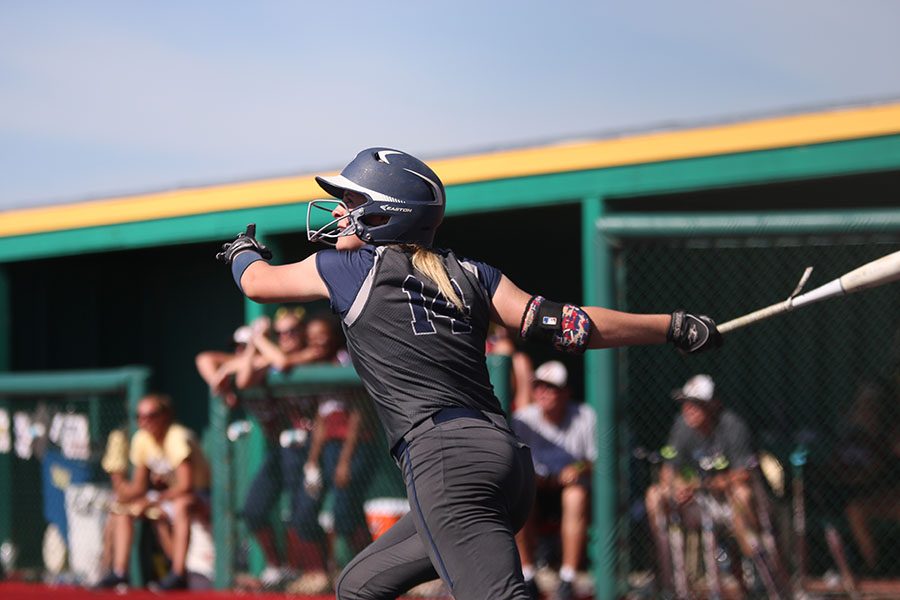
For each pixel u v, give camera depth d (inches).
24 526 1122.0
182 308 1421.0
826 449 913.5
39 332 1400.1
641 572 881.5
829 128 893.2
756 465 839.1
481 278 441.1
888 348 954.7
